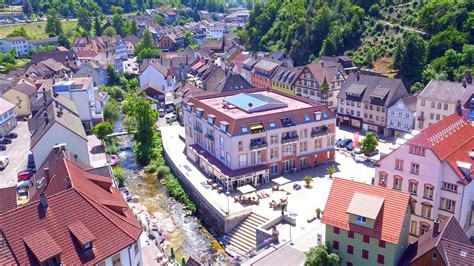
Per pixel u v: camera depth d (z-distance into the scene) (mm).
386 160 63156
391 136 109312
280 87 144250
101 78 168375
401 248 50531
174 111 139750
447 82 102438
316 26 189125
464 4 149500
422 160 58906
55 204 43688
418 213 61156
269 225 66312
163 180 91125
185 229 72250
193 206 78625
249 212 70438
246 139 80812
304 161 89062
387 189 51312
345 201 52938
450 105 98188
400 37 162500
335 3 199750
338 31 178125
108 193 53438
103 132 105188
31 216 41906
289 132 85312
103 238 43719
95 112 126938
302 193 77438
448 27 146625
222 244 67250
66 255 41219
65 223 43031
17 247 39969
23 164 94625
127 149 110625
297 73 136500
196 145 96500
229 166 82188
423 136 59500
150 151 104250
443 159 57250
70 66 186250
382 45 165750
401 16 174125
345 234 52438
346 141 101188
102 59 189625
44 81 142000
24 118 133250
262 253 58344
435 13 156625
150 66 168375
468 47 133000
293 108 90062
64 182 49656
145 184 89750
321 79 124500
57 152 67875
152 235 66250
